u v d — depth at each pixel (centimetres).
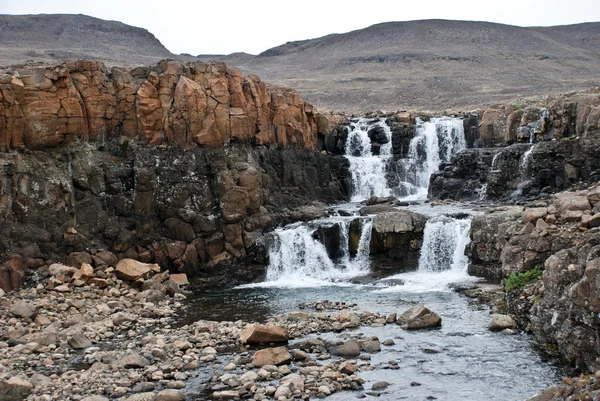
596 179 3706
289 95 4725
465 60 15500
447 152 5309
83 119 3450
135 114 3628
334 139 5434
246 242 3606
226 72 3903
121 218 3466
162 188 3531
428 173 5275
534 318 2178
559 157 3947
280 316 2630
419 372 1914
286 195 4228
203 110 3703
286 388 1739
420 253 3506
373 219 3603
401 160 5203
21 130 3170
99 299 2884
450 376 1875
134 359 1995
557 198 2894
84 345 2252
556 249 2567
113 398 1750
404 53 16350
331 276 3544
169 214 3519
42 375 1870
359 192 5038
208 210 3591
